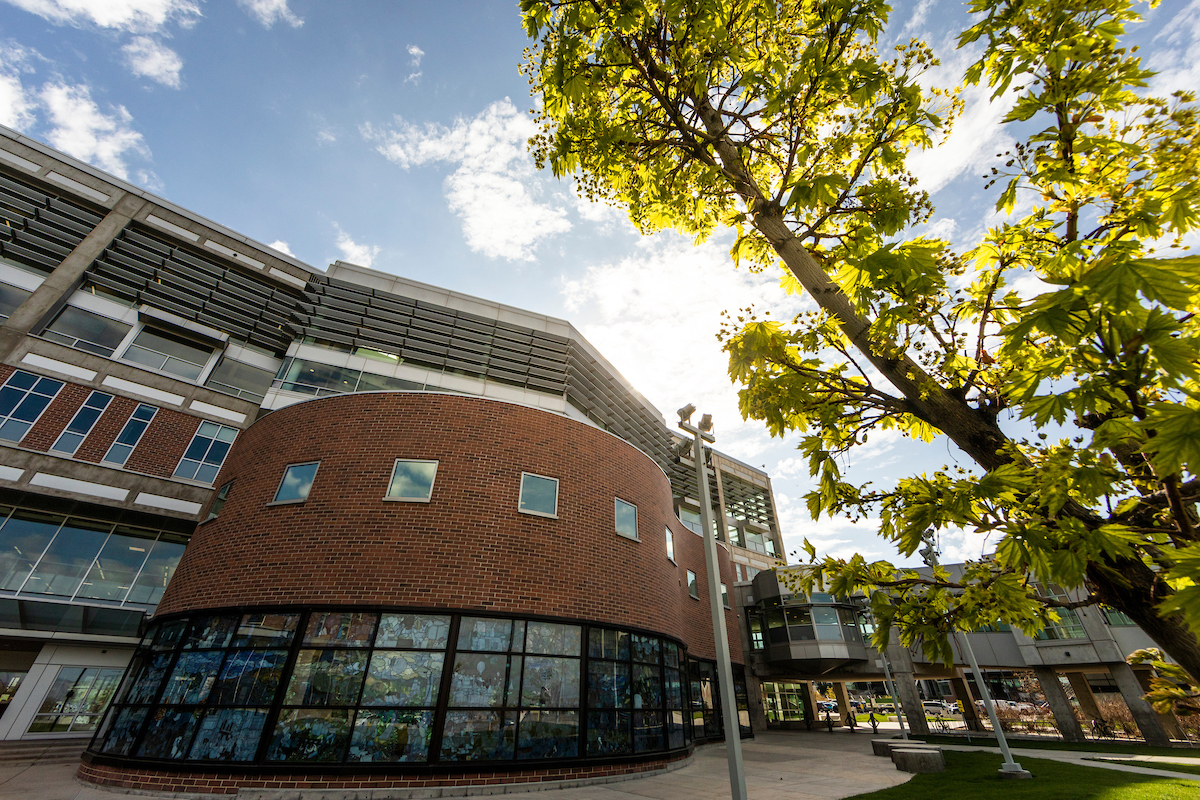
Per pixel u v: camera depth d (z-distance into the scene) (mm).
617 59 5824
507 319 27312
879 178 4918
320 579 10984
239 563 11609
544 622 11781
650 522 16000
